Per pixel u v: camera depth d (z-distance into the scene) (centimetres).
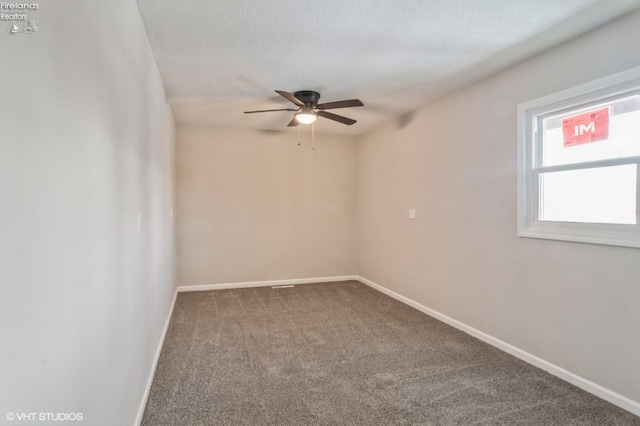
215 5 200
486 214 310
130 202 174
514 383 238
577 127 242
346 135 571
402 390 229
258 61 279
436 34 235
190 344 304
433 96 363
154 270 258
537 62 264
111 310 139
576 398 220
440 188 371
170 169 393
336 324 356
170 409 207
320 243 562
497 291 298
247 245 526
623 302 210
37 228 80
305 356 280
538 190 267
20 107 74
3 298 68
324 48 257
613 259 215
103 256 128
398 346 301
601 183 227
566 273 242
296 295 474
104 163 130
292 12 209
